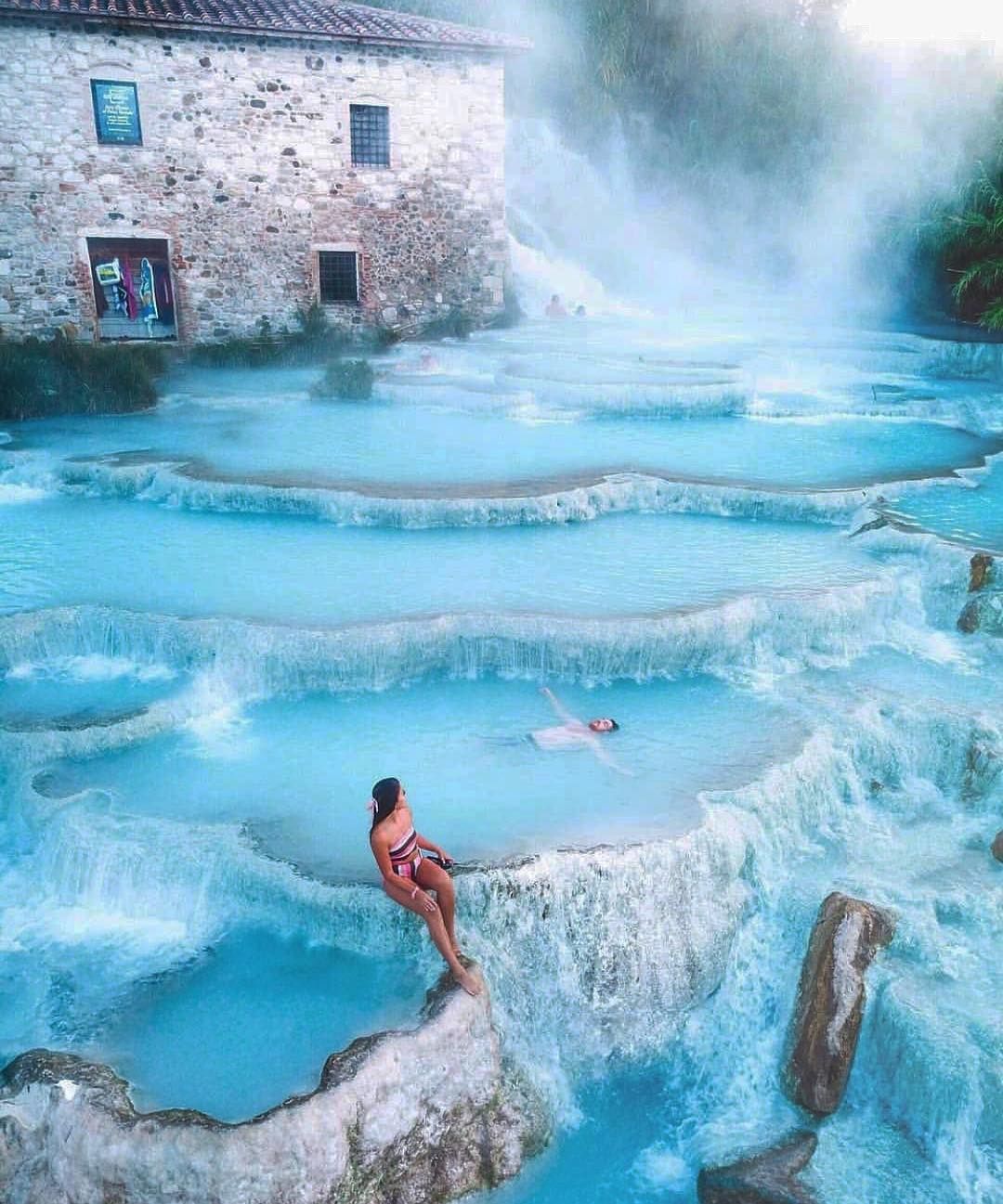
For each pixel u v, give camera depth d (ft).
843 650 37.01
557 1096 23.50
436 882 22.33
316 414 63.52
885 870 28.27
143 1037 22.03
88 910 26.08
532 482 48.26
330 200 77.66
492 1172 21.65
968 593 39.06
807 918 26.71
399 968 23.63
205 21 69.21
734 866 26.84
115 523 45.50
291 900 24.59
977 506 47.29
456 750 30.35
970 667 36.27
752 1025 25.70
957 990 24.48
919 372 76.28
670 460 53.06
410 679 34.35
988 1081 22.47
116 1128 18.94
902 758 32.22
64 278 71.82
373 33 74.08
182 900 25.61
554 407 64.13
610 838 25.91
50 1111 19.61
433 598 36.65
